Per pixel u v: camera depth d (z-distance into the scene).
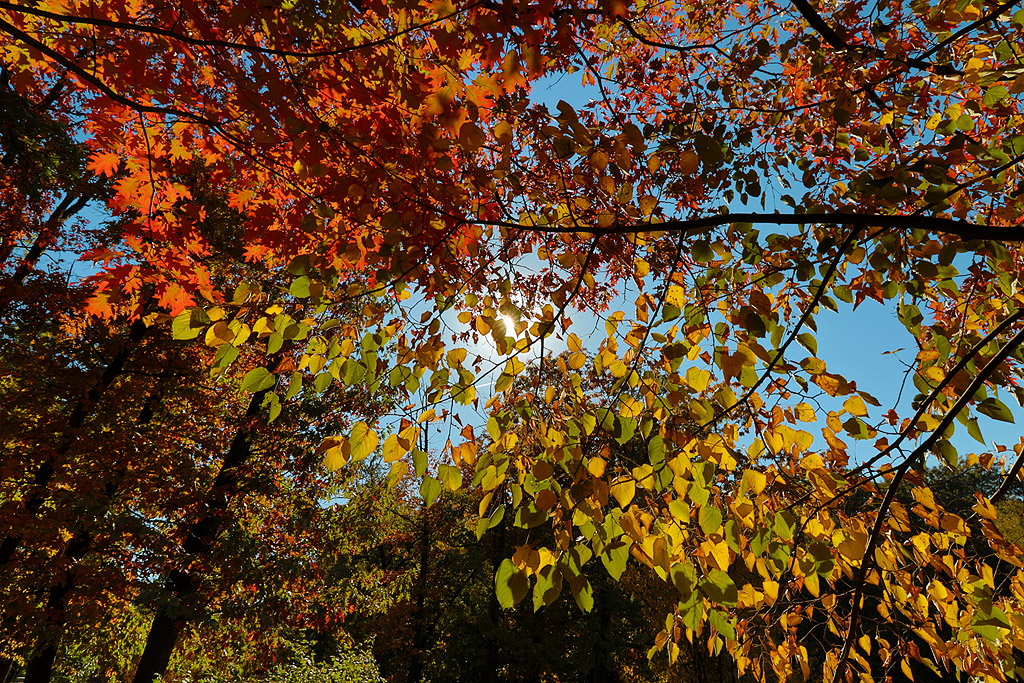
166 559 8.78
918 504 2.32
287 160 2.70
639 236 2.72
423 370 2.42
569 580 1.98
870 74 3.02
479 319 2.68
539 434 2.58
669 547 2.08
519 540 15.86
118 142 2.90
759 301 2.04
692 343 2.18
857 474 2.25
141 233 2.98
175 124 2.85
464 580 16.59
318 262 2.46
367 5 2.43
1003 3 2.29
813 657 10.14
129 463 9.18
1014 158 2.19
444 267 2.66
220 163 3.16
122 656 10.55
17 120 7.77
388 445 2.17
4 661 9.20
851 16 3.33
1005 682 2.17
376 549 19.33
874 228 2.42
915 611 2.38
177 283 3.07
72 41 2.59
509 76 2.25
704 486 2.05
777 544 2.13
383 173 2.50
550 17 2.48
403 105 2.48
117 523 8.20
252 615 9.16
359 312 2.51
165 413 10.60
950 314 3.10
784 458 2.24
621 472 2.35
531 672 15.03
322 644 15.07
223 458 10.58
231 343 2.17
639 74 4.08
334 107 2.74
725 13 4.26
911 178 2.18
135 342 9.52
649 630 15.60
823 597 2.42
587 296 3.06
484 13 2.31
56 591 8.69
